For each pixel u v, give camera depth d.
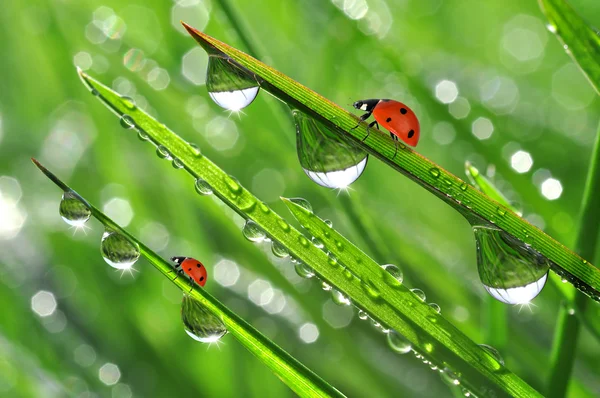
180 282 0.23
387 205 0.32
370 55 0.35
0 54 0.35
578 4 0.43
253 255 0.30
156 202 0.31
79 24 0.35
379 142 0.23
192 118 0.34
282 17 0.38
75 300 0.29
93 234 0.31
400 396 0.28
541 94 0.42
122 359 0.29
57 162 0.34
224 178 0.23
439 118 0.32
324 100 0.23
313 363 0.29
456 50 0.44
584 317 0.24
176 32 0.36
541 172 0.34
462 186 0.23
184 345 0.29
